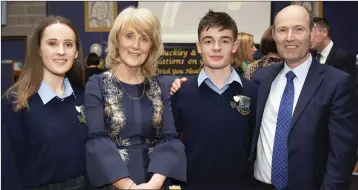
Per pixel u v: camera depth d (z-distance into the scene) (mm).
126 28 1644
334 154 1667
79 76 1912
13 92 1721
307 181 1701
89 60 4465
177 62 5414
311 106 1715
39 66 1758
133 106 1686
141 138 1684
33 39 1752
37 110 1713
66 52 1732
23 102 1676
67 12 5457
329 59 3697
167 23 5410
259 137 1896
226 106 1876
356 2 5273
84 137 1798
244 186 1900
